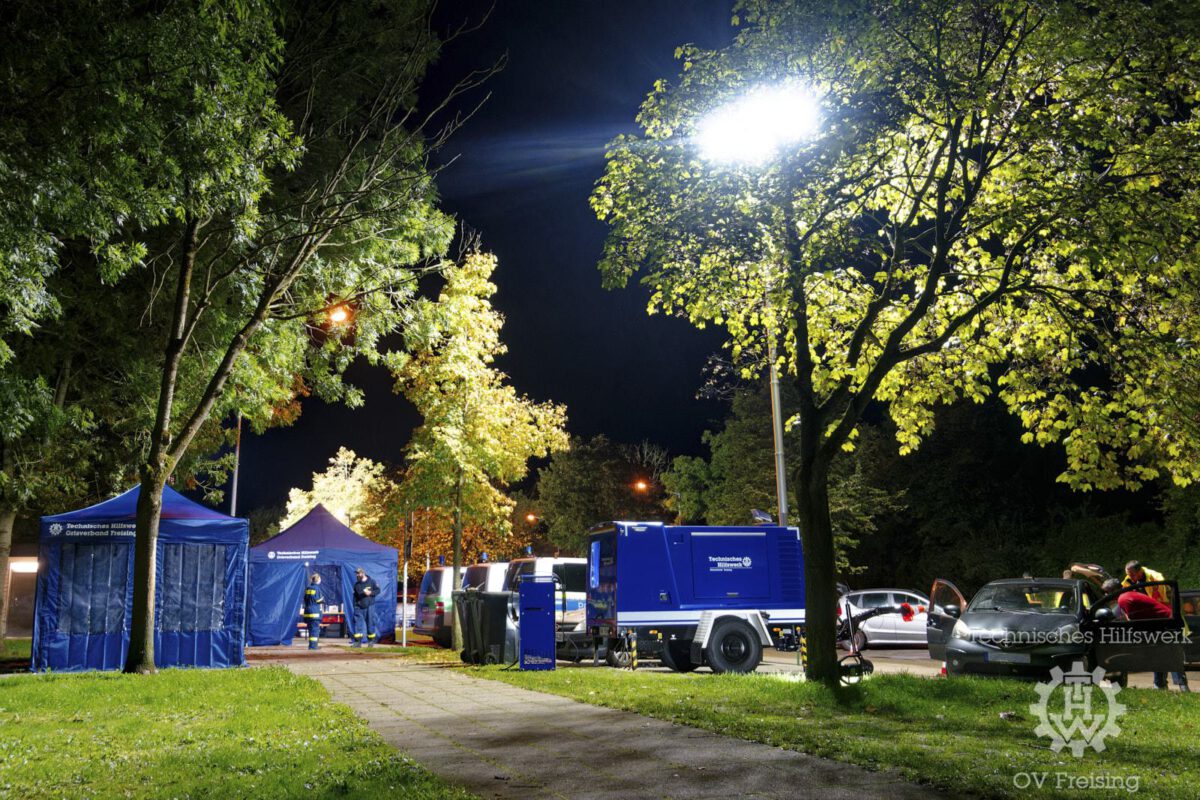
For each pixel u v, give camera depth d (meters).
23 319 12.84
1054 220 11.25
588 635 19.17
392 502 23.00
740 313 14.03
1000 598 13.66
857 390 14.20
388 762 7.04
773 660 20.77
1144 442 12.79
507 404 23.62
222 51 13.66
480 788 6.31
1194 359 12.05
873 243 11.97
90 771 6.94
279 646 26.69
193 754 7.59
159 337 21.56
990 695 10.40
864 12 11.13
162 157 13.91
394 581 29.72
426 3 19.48
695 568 17.81
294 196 20.16
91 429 23.50
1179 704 9.91
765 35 11.91
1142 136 11.84
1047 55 11.29
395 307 20.77
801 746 7.60
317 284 20.62
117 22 12.75
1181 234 11.18
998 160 12.71
